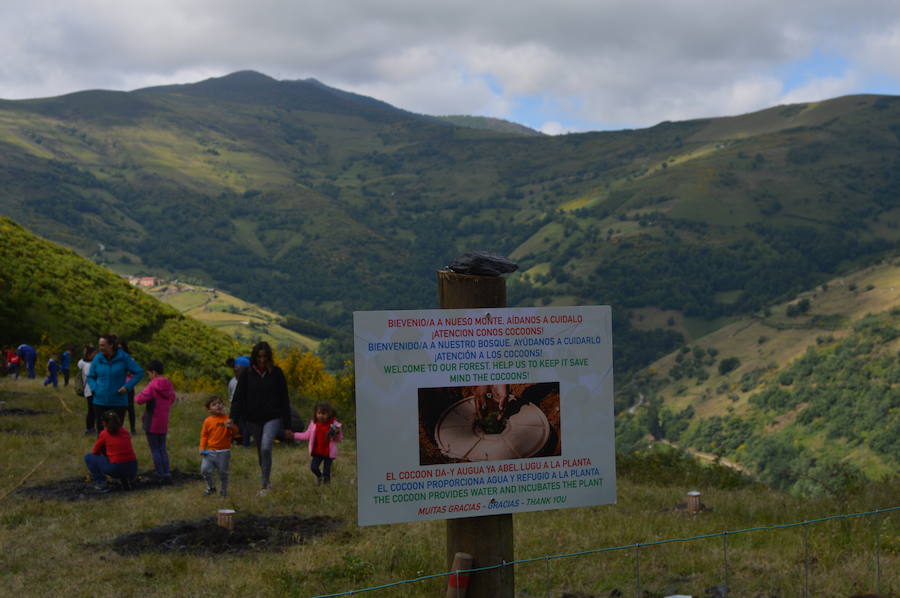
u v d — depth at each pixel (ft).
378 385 12.87
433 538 25.43
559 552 23.71
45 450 41.88
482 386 13.34
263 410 33.12
